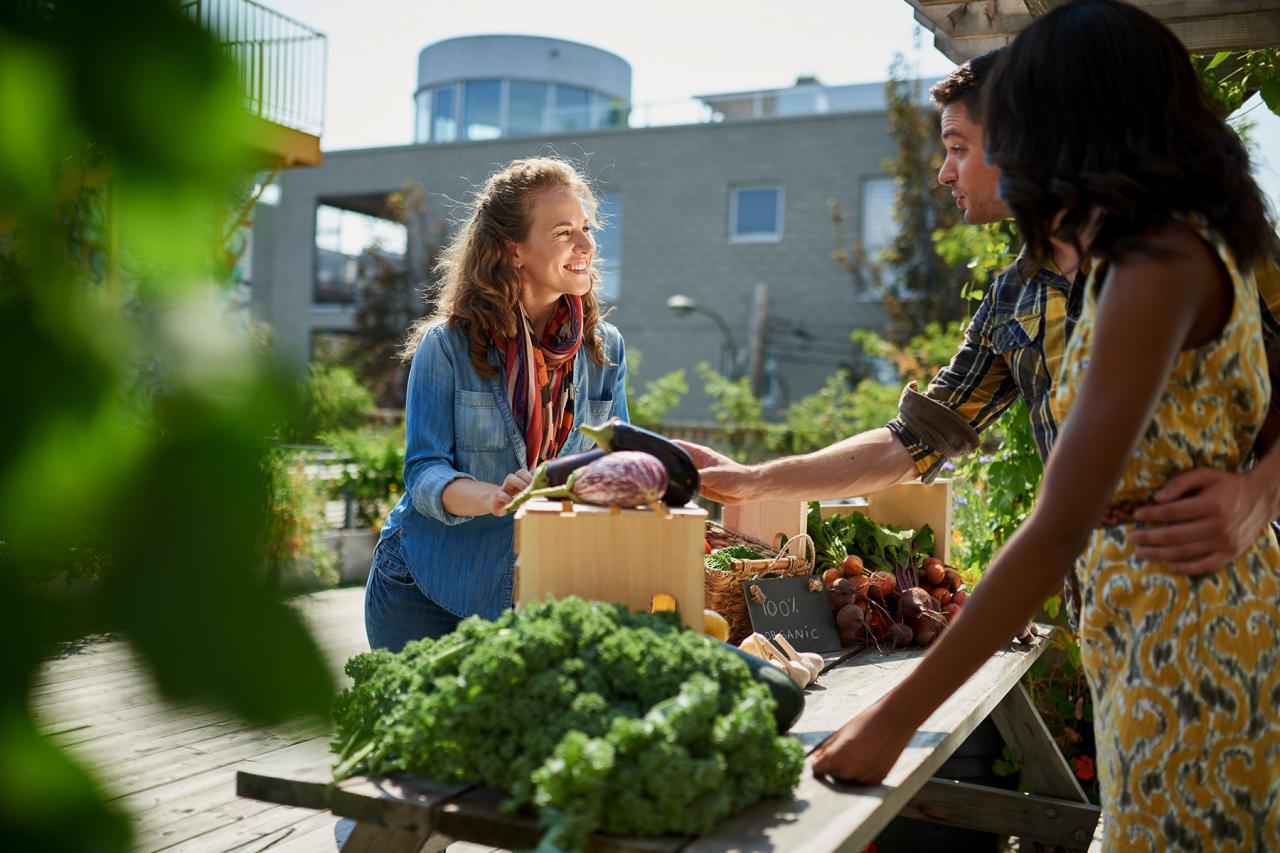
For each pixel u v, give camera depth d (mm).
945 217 14398
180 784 3123
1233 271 1190
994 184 1868
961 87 1859
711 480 2053
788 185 16828
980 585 1205
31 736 267
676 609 1557
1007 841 3102
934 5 3250
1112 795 1272
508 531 2176
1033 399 1894
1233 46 2754
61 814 274
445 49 21875
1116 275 1159
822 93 18172
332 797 1294
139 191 270
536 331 2281
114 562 262
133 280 273
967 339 2088
